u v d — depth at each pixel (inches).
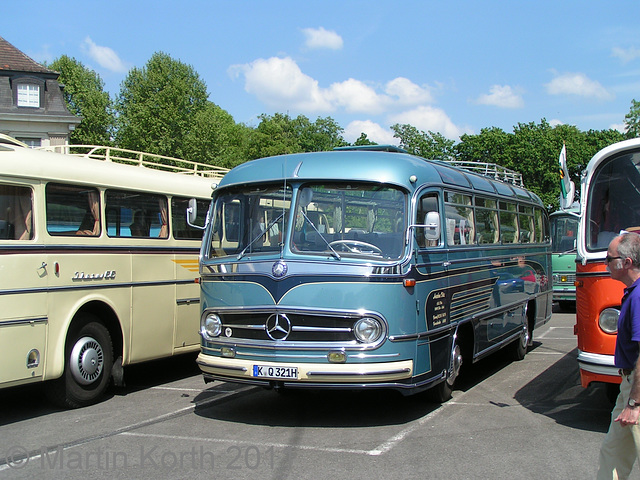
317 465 216.2
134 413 298.4
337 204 271.9
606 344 246.7
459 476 204.5
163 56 2062.0
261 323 263.9
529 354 464.4
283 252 266.5
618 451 164.4
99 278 321.4
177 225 379.2
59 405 303.9
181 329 375.2
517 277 422.6
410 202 270.5
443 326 293.1
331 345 251.6
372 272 254.1
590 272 254.2
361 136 1809.8
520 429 260.2
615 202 262.7
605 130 2207.2
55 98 1482.5
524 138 1825.8
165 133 1985.7
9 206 282.2
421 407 300.4
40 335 287.3
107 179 331.3
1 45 1498.5
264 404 311.6
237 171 300.5
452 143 1577.3
